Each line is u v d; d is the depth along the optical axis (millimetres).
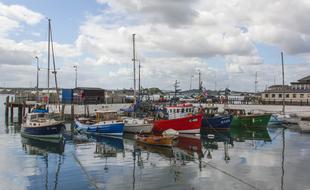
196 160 27328
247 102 73625
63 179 21812
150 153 30547
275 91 73500
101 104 63250
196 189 19469
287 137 41625
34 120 40250
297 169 24109
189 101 75812
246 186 19984
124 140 38844
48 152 31109
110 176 22406
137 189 19562
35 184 20781
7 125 54906
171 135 36688
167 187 19875
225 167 24734
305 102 65188
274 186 20000
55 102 63469
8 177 22359
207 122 47625
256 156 28891
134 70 49500
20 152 31094
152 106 52375
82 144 35938
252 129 49719
